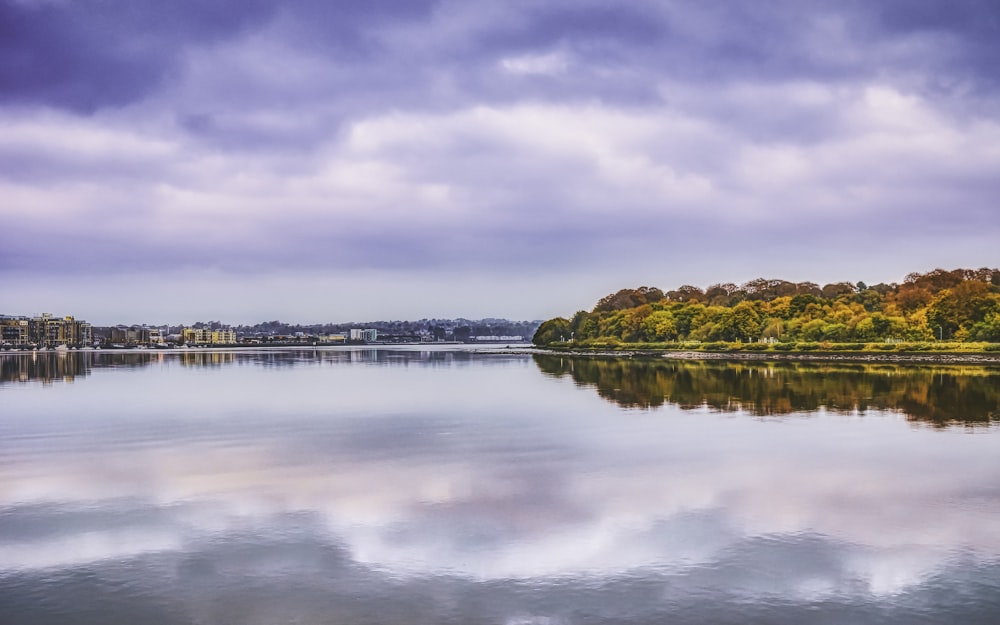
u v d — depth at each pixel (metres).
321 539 27.84
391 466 41.19
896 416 61.38
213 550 26.66
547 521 29.98
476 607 21.52
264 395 85.50
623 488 35.56
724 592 22.52
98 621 20.75
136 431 55.19
